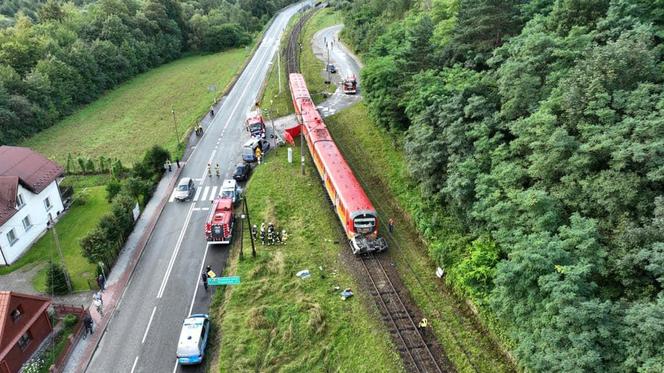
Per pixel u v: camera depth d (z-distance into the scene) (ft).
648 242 75.15
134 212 141.59
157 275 119.75
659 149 76.95
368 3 308.40
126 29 332.19
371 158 167.43
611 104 90.17
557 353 74.08
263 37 392.27
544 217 86.02
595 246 78.95
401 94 152.97
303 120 183.42
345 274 116.06
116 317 106.22
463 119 119.03
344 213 126.62
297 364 91.50
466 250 110.83
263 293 109.70
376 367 90.17
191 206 151.94
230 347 95.20
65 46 287.07
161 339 99.86
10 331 90.48
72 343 97.66
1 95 215.72
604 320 72.64
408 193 140.26
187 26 397.39
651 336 66.59
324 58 293.84
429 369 89.56
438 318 101.86
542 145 93.76
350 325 100.12
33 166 148.05
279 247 127.24
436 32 162.71
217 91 268.82
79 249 134.82
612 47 91.50
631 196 78.02
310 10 471.62
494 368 89.15
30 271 126.52
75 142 216.54
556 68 103.81
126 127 231.71
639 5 108.47
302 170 165.17
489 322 96.22
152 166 170.30
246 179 169.27
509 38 125.59
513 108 106.32
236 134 206.59
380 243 121.70
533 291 81.87
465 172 108.47
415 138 128.26
